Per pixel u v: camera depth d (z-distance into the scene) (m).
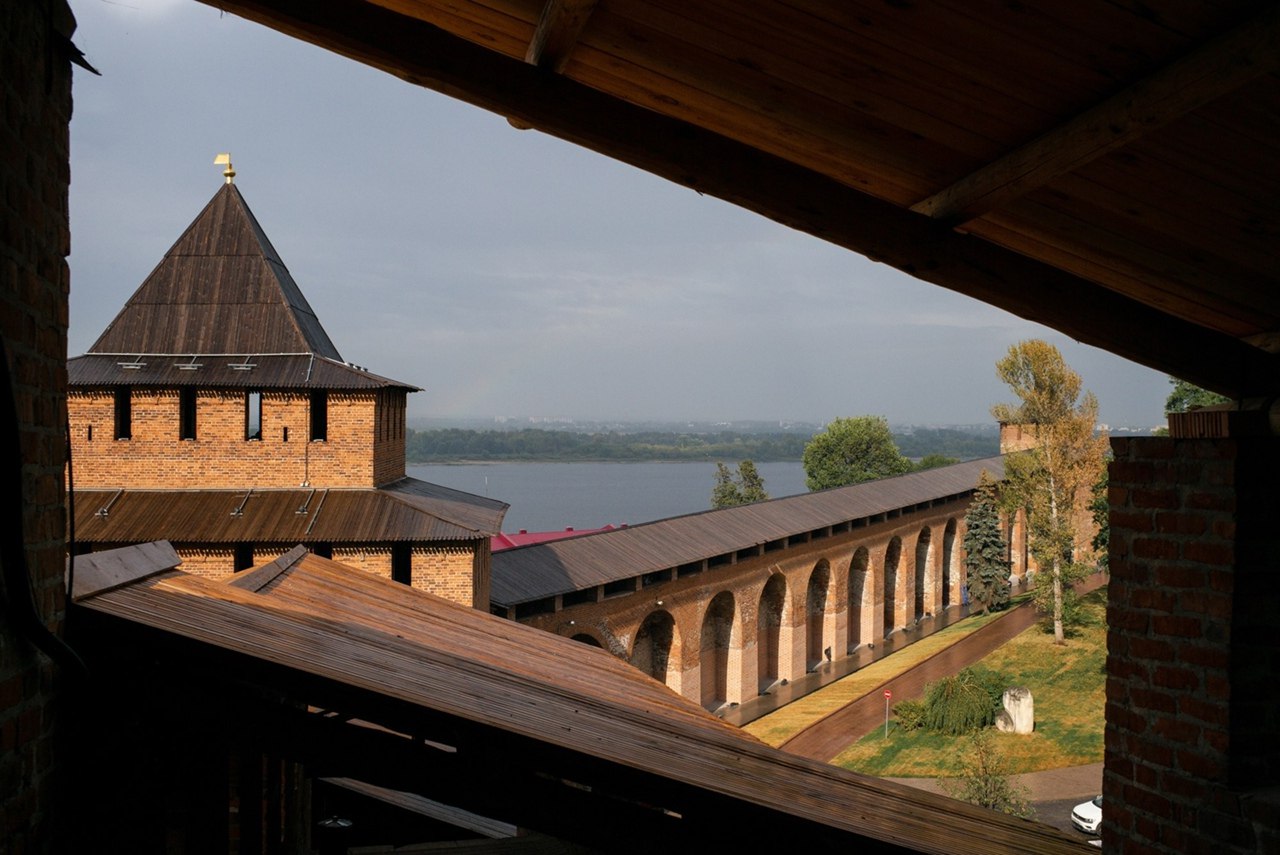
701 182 3.82
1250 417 3.46
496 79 3.80
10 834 3.13
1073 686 34.03
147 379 19.98
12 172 3.19
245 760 4.90
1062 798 25.30
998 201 3.59
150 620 3.86
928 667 37.50
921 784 25.98
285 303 21.55
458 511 21.19
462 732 4.07
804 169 3.83
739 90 3.74
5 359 2.96
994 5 2.64
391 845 7.02
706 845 4.30
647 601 27.59
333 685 3.92
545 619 23.36
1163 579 3.67
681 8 3.29
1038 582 40.16
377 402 20.62
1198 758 3.53
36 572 3.40
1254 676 3.45
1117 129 2.92
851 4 2.89
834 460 72.06
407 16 3.71
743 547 31.39
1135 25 2.53
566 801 4.19
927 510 47.09
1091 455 38.47
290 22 3.84
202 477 20.11
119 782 3.79
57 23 3.56
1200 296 3.85
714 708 32.25
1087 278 4.18
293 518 19.16
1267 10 2.35
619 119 3.77
